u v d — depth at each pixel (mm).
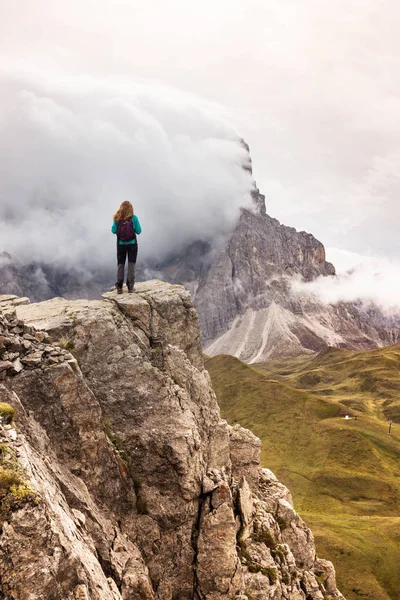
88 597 12391
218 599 22453
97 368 24219
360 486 191375
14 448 14336
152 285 32875
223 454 29953
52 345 21906
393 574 96562
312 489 192500
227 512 23328
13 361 19938
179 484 22719
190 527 23141
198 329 32156
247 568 25922
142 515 22078
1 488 12383
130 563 19656
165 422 23734
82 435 20469
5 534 11812
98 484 20672
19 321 21391
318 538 109188
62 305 27906
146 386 24500
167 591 21844
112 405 23578
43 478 15227
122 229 29719
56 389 20172
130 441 22969
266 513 31906
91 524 18953
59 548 12320
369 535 114375
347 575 95375
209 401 30375
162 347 28891
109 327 25406
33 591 11531
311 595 29359
